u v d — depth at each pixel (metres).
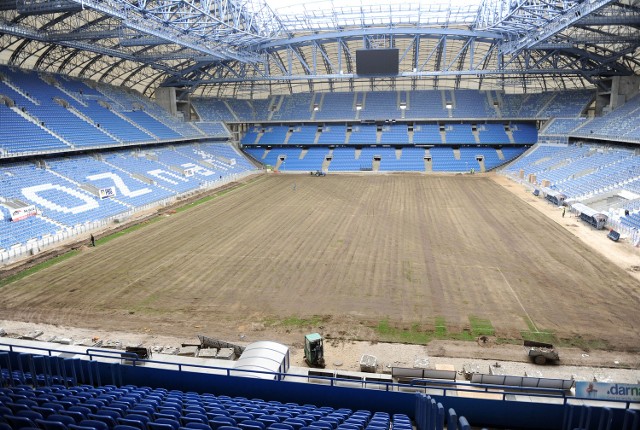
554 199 42.34
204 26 42.41
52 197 36.72
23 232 30.66
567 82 70.56
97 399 10.02
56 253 29.14
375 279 23.45
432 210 40.56
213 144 73.81
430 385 13.33
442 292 21.62
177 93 74.81
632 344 16.47
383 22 57.53
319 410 10.80
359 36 60.38
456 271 24.45
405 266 25.39
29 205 33.94
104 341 16.92
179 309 20.14
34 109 46.16
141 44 45.12
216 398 11.30
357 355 16.06
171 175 53.50
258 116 81.12
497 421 10.72
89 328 18.31
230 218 38.69
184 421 8.66
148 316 19.44
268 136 79.44
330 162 72.00
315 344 15.23
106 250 29.69
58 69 54.88
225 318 19.19
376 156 72.00
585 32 48.47
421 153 71.44
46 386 12.02
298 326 18.41
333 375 13.33
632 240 29.52
